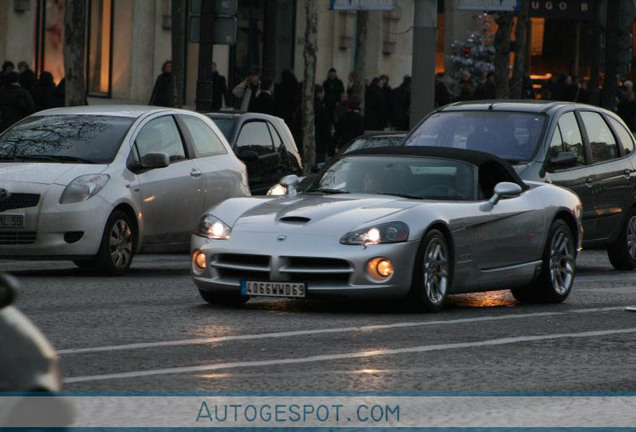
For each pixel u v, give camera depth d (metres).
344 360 21.97
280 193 42.75
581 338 25.48
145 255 45.53
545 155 39.38
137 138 38.44
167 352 22.42
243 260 28.67
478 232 30.30
